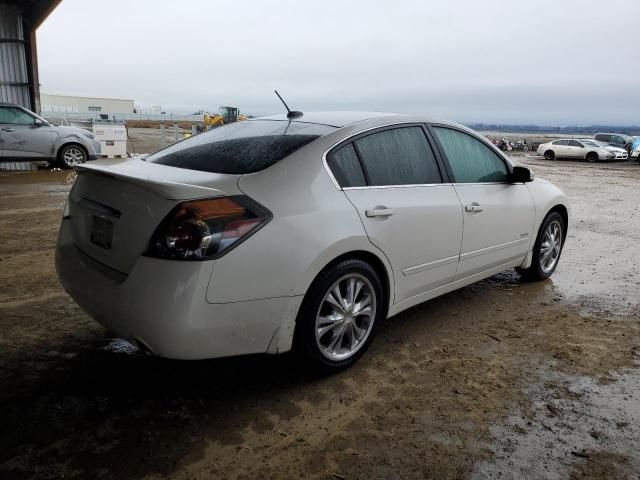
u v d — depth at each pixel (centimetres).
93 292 265
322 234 276
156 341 240
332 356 304
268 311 261
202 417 264
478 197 392
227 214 247
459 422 267
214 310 242
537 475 229
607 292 489
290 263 262
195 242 236
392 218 318
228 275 243
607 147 3030
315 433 254
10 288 441
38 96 1480
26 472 220
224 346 251
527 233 460
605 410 283
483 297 464
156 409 270
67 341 345
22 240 607
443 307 435
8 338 346
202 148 329
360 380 307
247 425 259
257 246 252
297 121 345
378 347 354
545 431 262
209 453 237
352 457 238
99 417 261
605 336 383
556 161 3003
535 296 471
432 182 360
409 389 299
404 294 344
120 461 229
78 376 301
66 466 224
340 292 302
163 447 240
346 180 305
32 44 1441
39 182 1141
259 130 340
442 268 369
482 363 334
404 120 359
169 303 234
